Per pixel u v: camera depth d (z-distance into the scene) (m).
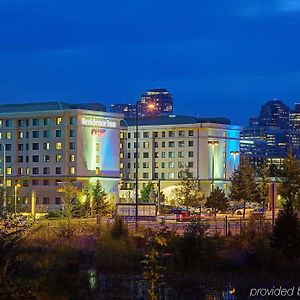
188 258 44.53
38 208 139.88
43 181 178.38
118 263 44.53
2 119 185.12
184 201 141.25
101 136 181.12
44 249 43.31
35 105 184.38
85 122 177.62
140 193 184.50
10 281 25.52
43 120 181.00
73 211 80.25
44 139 180.12
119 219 58.09
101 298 34.12
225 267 44.38
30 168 181.00
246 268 44.31
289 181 92.44
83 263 45.78
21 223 48.34
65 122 177.50
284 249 45.38
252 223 57.88
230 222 81.75
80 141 176.12
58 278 36.34
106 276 41.25
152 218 86.12
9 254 26.56
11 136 184.12
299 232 45.50
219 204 122.06
